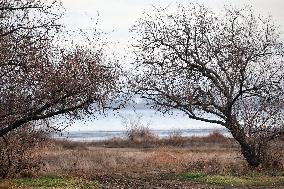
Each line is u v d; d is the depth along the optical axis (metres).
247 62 29.30
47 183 23.72
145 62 30.48
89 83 22.86
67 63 22.75
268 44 29.77
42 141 27.16
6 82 22.20
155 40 30.58
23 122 22.78
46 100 22.62
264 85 29.62
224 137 59.19
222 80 30.17
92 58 23.30
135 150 47.47
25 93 22.53
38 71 22.12
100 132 116.88
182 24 30.62
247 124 29.89
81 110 23.45
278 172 28.47
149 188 23.59
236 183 24.97
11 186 22.53
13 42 21.61
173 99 30.36
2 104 22.34
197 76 30.55
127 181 25.91
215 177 26.64
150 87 30.31
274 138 29.78
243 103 30.11
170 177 27.52
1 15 21.34
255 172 28.30
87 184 23.97
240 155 33.97
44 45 22.31
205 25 30.62
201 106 30.34
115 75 23.84
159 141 57.84
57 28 22.41
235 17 30.66
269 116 29.84
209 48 30.39
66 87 22.50
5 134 24.58
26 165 26.52
